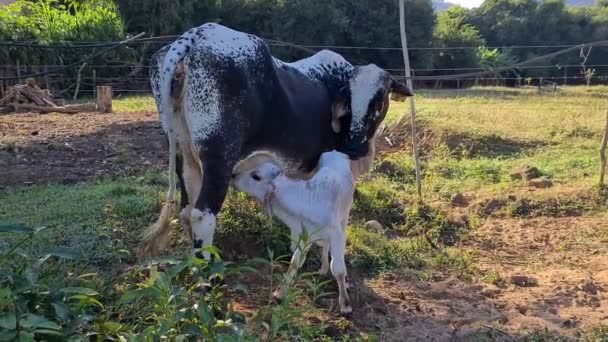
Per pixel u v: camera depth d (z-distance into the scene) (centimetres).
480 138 1223
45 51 2061
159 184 796
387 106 552
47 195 718
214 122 440
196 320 346
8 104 1522
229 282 523
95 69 2159
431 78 768
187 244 562
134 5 2644
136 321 386
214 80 437
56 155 952
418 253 650
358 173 554
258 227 590
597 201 834
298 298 495
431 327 474
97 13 2266
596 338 455
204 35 445
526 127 1380
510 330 472
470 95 2325
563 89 2766
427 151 1178
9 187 768
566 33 4753
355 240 628
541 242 715
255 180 464
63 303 348
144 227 608
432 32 3189
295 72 510
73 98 2030
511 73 3612
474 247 696
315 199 465
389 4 2970
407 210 768
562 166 1038
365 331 464
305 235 420
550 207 820
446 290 553
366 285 556
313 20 2866
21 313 328
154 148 1025
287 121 484
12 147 963
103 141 1045
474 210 818
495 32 4816
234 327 339
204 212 444
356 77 529
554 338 453
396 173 971
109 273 499
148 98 1997
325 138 524
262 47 466
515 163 1077
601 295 553
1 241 548
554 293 557
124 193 720
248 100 452
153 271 359
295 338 396
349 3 2927
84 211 643
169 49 446
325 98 523
